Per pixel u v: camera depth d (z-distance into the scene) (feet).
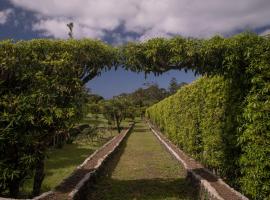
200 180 28.17
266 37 23.49
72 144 66.64
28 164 24.14
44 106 24.31
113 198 28.25
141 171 40.34
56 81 24.81
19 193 27.61
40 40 25.62
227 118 27.86
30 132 24.34
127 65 27.17
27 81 24.77
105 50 26.91
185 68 26.76
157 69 26.99
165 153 57.11
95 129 78.38
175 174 38.32
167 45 25.98
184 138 51.19
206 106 35.24
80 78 26.91
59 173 37.42
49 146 25.99
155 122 124.36
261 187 22.33
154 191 30.55
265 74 22.50
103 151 49.88
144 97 285.84
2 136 23.18
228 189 24.75
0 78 24.16
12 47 24.36
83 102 26.37
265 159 21.99
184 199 28.07
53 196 22.49
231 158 27.50
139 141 79.56
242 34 23.95
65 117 24.81
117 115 106.52
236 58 23.81
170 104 69.31
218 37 24.80
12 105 23.72
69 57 25.50
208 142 34.45
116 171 40.45
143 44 26.61
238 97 25.58
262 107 22.29
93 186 31.65
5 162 23.84
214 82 31.65
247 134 23.17
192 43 25.32
